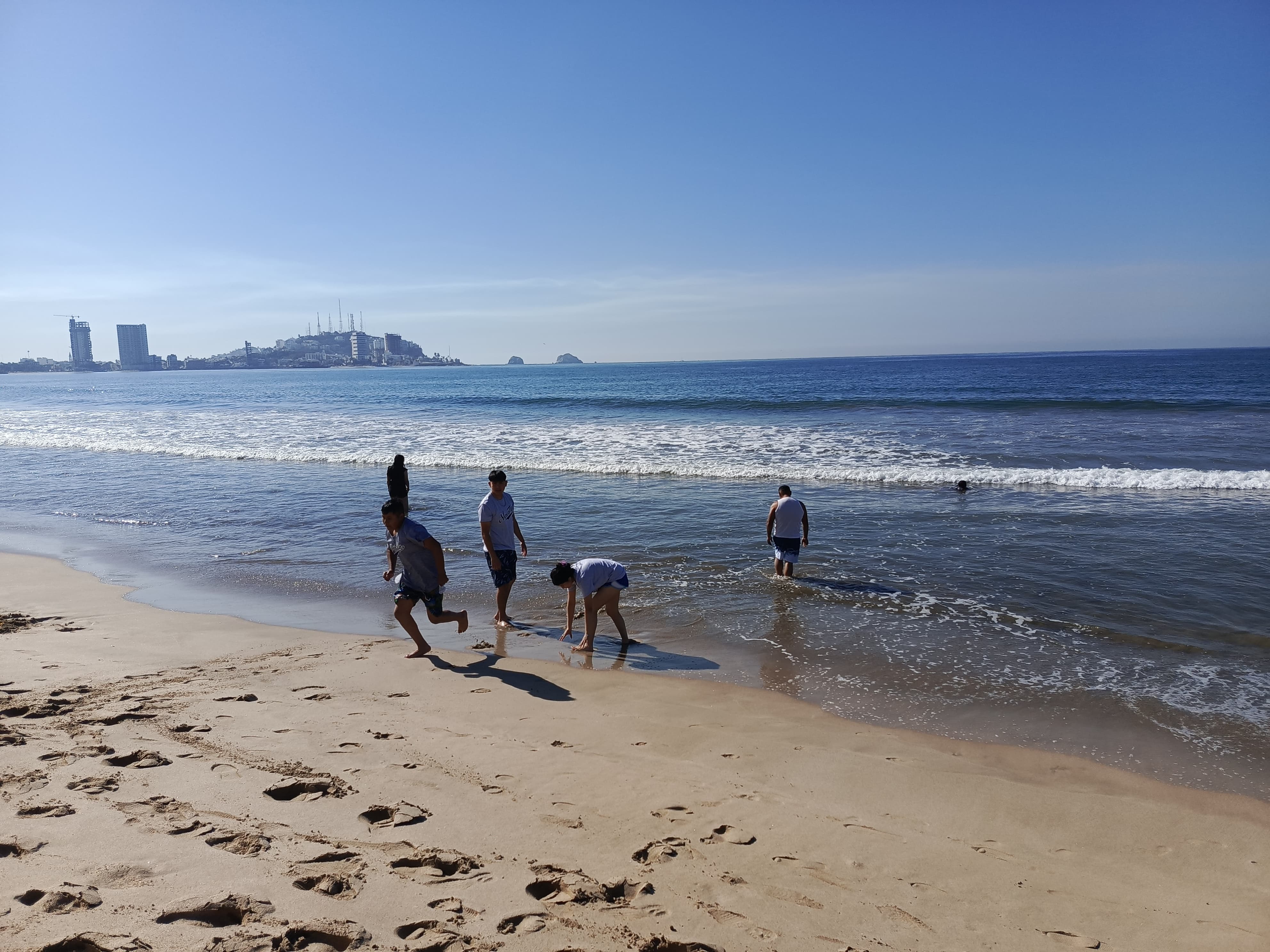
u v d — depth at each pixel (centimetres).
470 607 858
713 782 449
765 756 491
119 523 1308
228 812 384
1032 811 427
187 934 279
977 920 321
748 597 870
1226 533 1120
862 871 357
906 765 482
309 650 704
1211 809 434
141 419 3378
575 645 727
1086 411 2881
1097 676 639
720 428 2509
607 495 1466
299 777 431
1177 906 339
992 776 469
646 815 403
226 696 572
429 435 2500
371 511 1370
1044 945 305
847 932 307
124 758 448
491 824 385
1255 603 816
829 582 920
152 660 664
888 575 944
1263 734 532
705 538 1134
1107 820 419
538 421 2898
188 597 892
